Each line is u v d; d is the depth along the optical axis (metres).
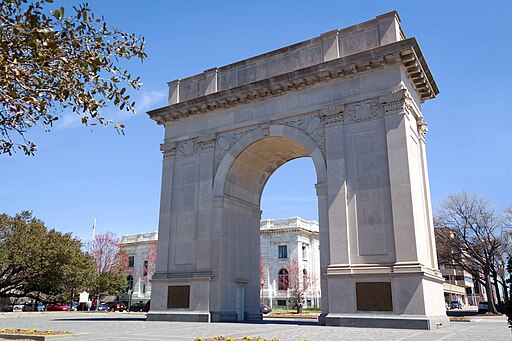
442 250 66.88
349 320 25.25
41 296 74.81
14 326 26.70
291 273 89.81
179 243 33.47
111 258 92.25
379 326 24.34
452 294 132.12
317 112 30.33
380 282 25.12
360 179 27.50
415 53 27.89
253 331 22.05
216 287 30.91
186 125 36.06
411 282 24.27
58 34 10.41
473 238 65.88
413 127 29.36
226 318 30.48
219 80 35.81
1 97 10.26
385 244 25.78
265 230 95.44
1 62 9.59
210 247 31.86
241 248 33.78
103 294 80.81
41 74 10.86
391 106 27.47
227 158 33.22
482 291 162.00
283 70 32.75
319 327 24.64
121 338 18.47
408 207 25.50
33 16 9.45
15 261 59.28
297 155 36.06
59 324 28.39
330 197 27.98
